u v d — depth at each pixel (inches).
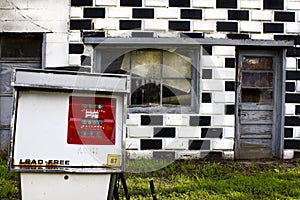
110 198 123.6
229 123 258.2
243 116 266.8
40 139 122.0
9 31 257.9
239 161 257.1
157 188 191.8
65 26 255.0
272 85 268.4
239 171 233.1
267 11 260.1
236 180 207.9
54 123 123.1
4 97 268.1
